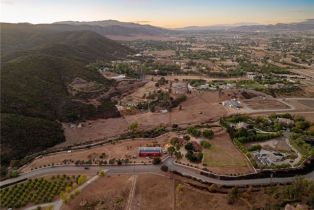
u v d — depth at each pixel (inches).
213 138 7022.6
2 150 6983.3
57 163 6107.3
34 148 7455.7
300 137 7007.9
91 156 6333.7
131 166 5866.1
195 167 5753.0
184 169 5743.1
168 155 6245.1
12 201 5032.0
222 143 6786.4
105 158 6225.4
